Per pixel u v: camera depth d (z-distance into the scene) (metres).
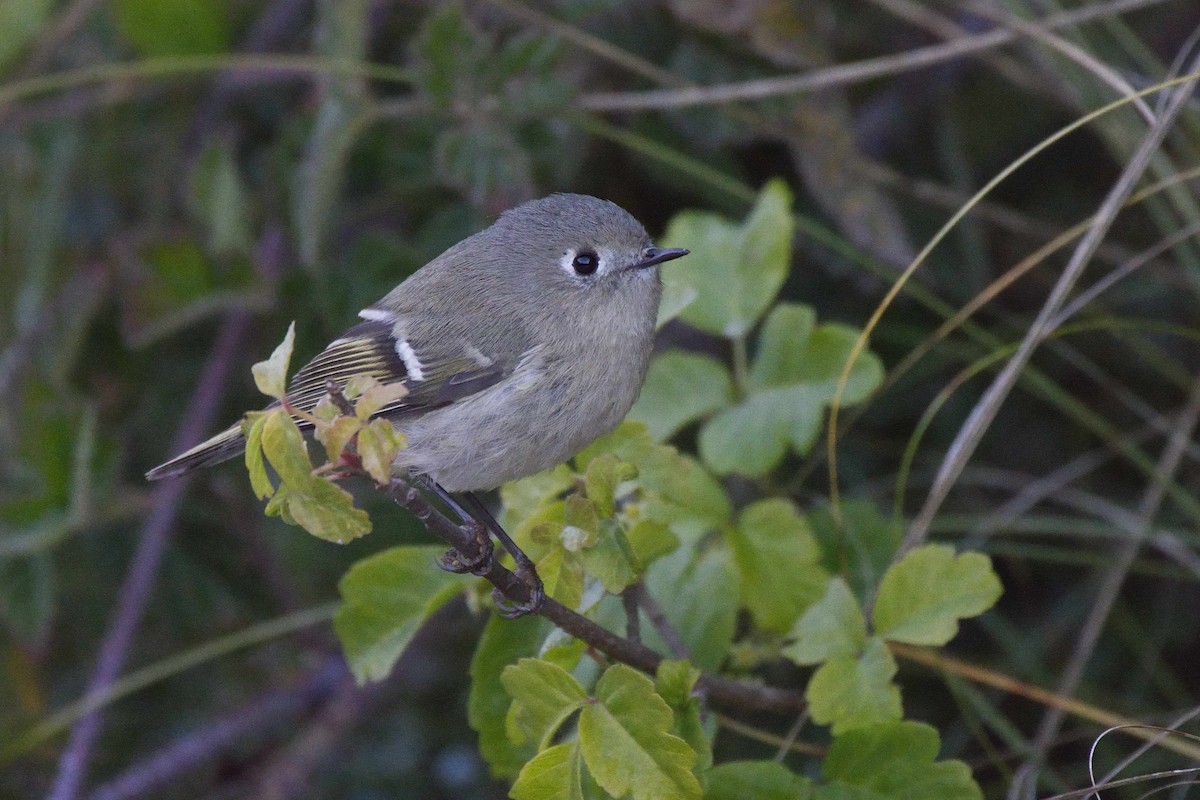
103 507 8.88
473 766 9.84
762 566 6.32
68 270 9.74
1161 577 8.65
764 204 6.88
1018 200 9.75
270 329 9.49
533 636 5.84
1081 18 7.42
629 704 4.75
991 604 5.55
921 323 9.30
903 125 9.72
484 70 8.23
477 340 6.34
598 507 5.07
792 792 5.43
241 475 9.52
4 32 9.38
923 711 8.33
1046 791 7.14
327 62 8.38
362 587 5.90
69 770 8.36
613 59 8.45
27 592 8.64
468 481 6.36
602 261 6.34
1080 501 8.02
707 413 6.81
